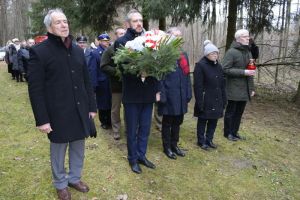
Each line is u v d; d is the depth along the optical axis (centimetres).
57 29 288
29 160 425
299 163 506
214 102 480
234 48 505
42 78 288
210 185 411
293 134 625
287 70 999
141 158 425
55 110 298
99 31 1046
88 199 348
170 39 359
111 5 984
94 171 404
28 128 555
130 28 401
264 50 1045
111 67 457
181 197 377
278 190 424
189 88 452
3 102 743
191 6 758
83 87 317
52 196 347
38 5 1451
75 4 1016
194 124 621
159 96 419
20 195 347
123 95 388
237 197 396
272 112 766
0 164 409
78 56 311
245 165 474
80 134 312
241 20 897
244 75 501
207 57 473
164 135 457
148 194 372
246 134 591
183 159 464
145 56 343
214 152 501
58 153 321
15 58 1043
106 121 551
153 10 724
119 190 371
